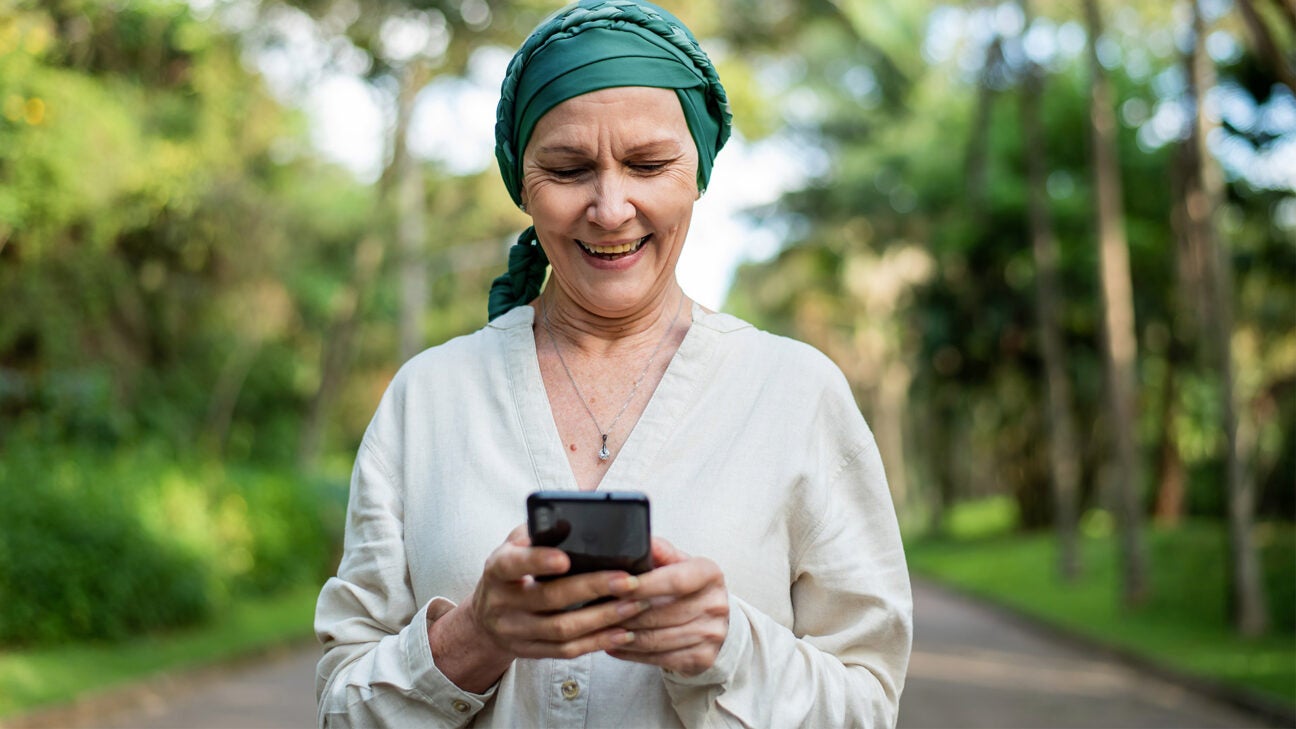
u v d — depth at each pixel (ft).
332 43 55.98
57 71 38.78
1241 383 85.51
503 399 5.65
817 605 5.52
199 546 41.93
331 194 70.08
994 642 47.96
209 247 57.21
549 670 5.30
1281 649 38.24
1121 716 29.96
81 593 34.91
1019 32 65.92
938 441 128.77
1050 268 72.74
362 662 5.34
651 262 5.52
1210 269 42.42
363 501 5.73
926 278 105.60
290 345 74.84
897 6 87.10
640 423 5.48
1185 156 54.08
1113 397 56.24
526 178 5.46
